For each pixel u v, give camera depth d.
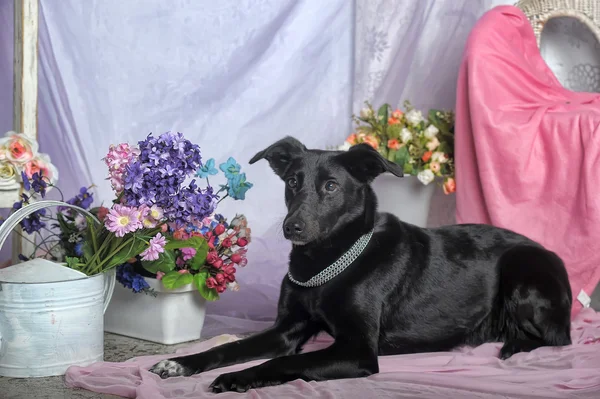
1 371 2.89
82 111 4.64
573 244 4.02
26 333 2.85
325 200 3.02
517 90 4.32
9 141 3.40
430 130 4.52
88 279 2.96
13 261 3.76
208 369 2.88
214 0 4.75
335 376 2.73
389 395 2.49
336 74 5.13
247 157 4.89
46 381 2.83
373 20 5.00
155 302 3.45
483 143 4.18
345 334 2.97
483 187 4.21
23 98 3.75
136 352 3.33
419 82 4.94
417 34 4.91
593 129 3.94
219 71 4.81
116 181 3.06
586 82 5.37
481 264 3.37
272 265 4.68
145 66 4.71
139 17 4.68
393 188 4.59
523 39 4.75
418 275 3.20
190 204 3.08
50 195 4.71
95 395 2.63
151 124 4.75
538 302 3.23
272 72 4.91
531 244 3.48
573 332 3.51
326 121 5.13
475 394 2.53
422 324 3.21
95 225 3.20
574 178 4.01
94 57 4.63
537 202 4.13
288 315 3.15
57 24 4.57
